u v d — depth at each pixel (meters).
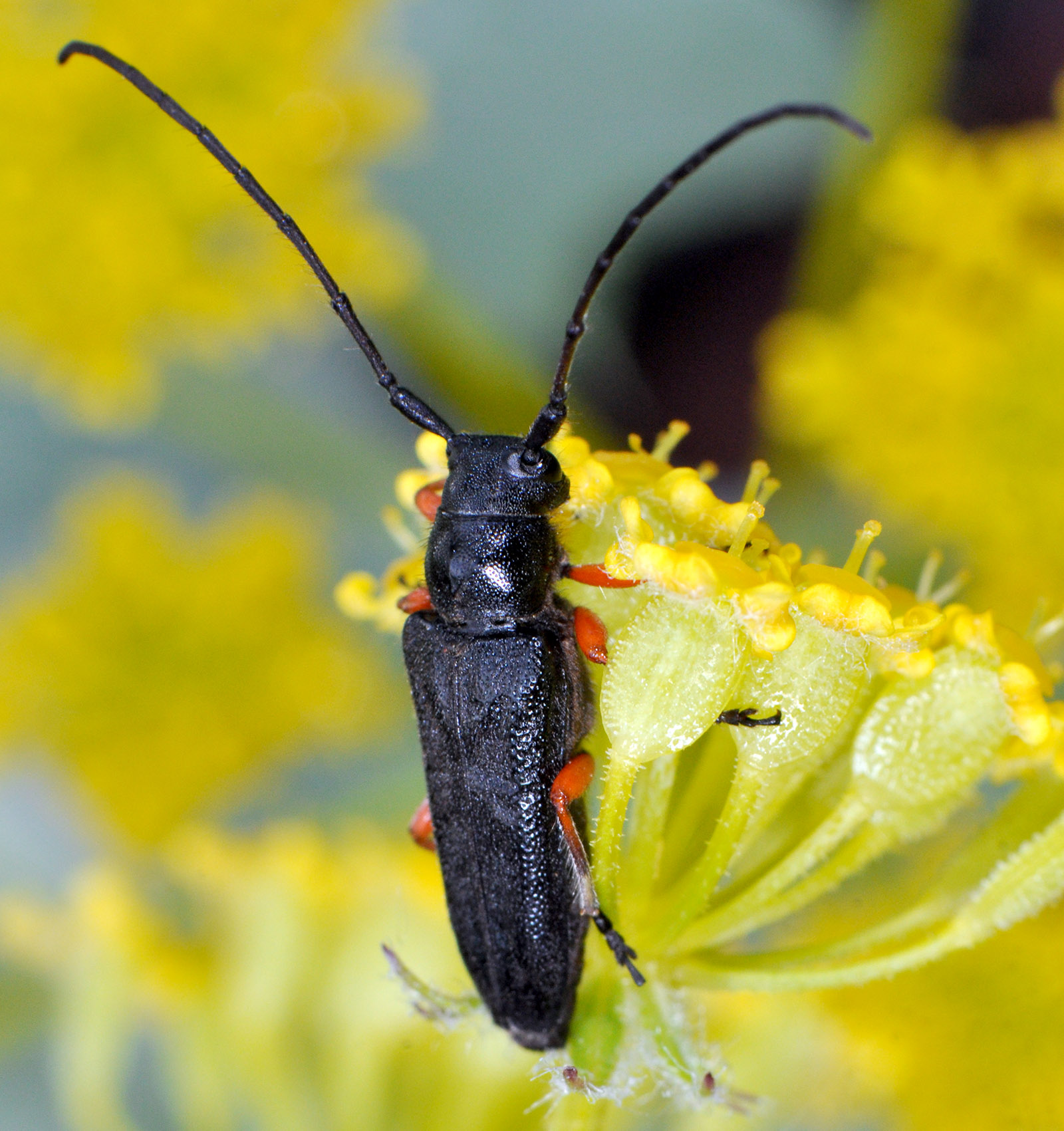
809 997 0.09
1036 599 0.09
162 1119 0.09
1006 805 0.08
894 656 0.08
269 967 0.09
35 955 0.09
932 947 0.08
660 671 0.08
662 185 0.08
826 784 0.08
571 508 0.08
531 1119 0.09
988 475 0.09
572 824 0.08
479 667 0.08
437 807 0.08
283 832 0.09
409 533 0.08
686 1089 0.08
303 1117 0.09
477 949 0.08
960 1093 0.09
